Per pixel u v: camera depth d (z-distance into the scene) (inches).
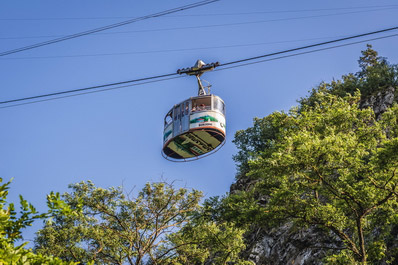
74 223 1060.5
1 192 340.2
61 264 341.1
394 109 994.1
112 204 1070.4
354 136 946.1
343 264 832.3
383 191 874.1
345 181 878.4
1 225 332.8
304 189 925.2
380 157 826.2
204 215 992.9
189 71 1056.8
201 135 1156.5
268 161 874.8
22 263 319.9
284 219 937.5
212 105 1140.5
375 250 873.5
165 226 1059.3
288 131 1053.8
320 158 878.4
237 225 972.6
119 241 1071.0
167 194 1086.4
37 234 1061.8
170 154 1246.3
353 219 981.8
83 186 1071.6
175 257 1087.0
